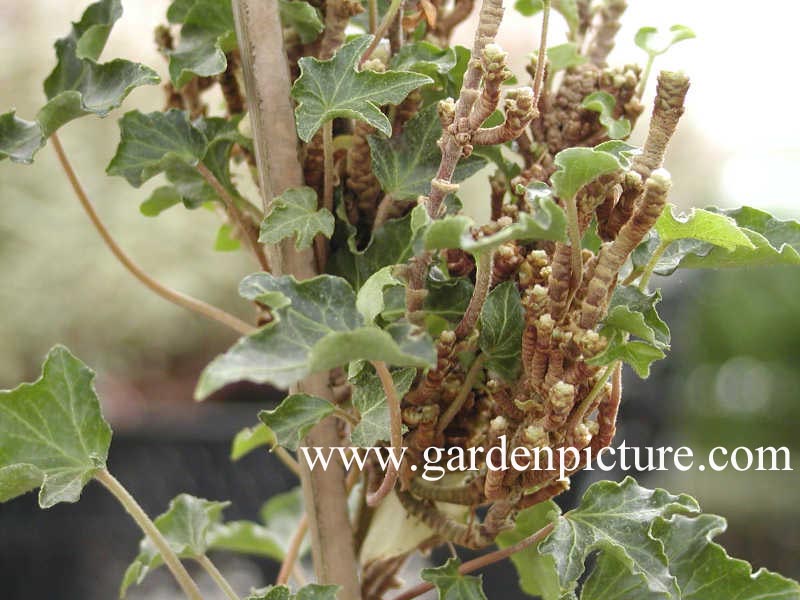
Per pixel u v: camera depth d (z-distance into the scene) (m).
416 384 0.35
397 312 0.35
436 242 0.30
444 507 0.38
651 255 0.35
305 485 0.38
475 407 0.36
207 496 0.88
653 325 0.34
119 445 0.88
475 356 0.36
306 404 0.34
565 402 0.31
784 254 0.34
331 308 0.31
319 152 0.36
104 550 0.89
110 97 0.36
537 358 0.32
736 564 0.37
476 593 0.35
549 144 0.38
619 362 0.34
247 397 1.13
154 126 0.38
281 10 0.37
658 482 1.07
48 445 0.36
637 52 0.78
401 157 0.36
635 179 0.32
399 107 0.37
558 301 0.32
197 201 0.40
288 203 0.35
